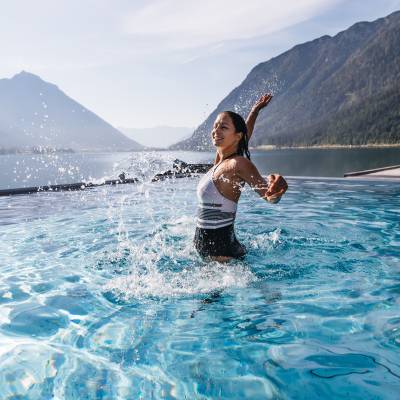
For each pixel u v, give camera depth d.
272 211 4.41
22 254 2.82
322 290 1.96
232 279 2.14
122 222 3.93
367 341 1.42
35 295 2.02
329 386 1.15
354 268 2.29
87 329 1.61
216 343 1.45
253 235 3.14
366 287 1.99
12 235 3.45
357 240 2.95
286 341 1.44
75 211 4.75
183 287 2.06
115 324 1.65
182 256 2.58
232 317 1.68
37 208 5.05
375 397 1.09
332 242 2.90
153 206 5.07
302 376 1.21
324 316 1.65
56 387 1.19
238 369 1.27
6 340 1.52
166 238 3.12
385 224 3.55
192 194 6.25
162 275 2.25
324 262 2.42
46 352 1.42
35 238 3.31
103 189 7.09
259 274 2.22
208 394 1.14
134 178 8.21
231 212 2.33
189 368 1.29
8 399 1.14
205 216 2.34
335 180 7.54
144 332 1.57
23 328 1.63
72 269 2.44
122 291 2.04
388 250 2.67
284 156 89.81
